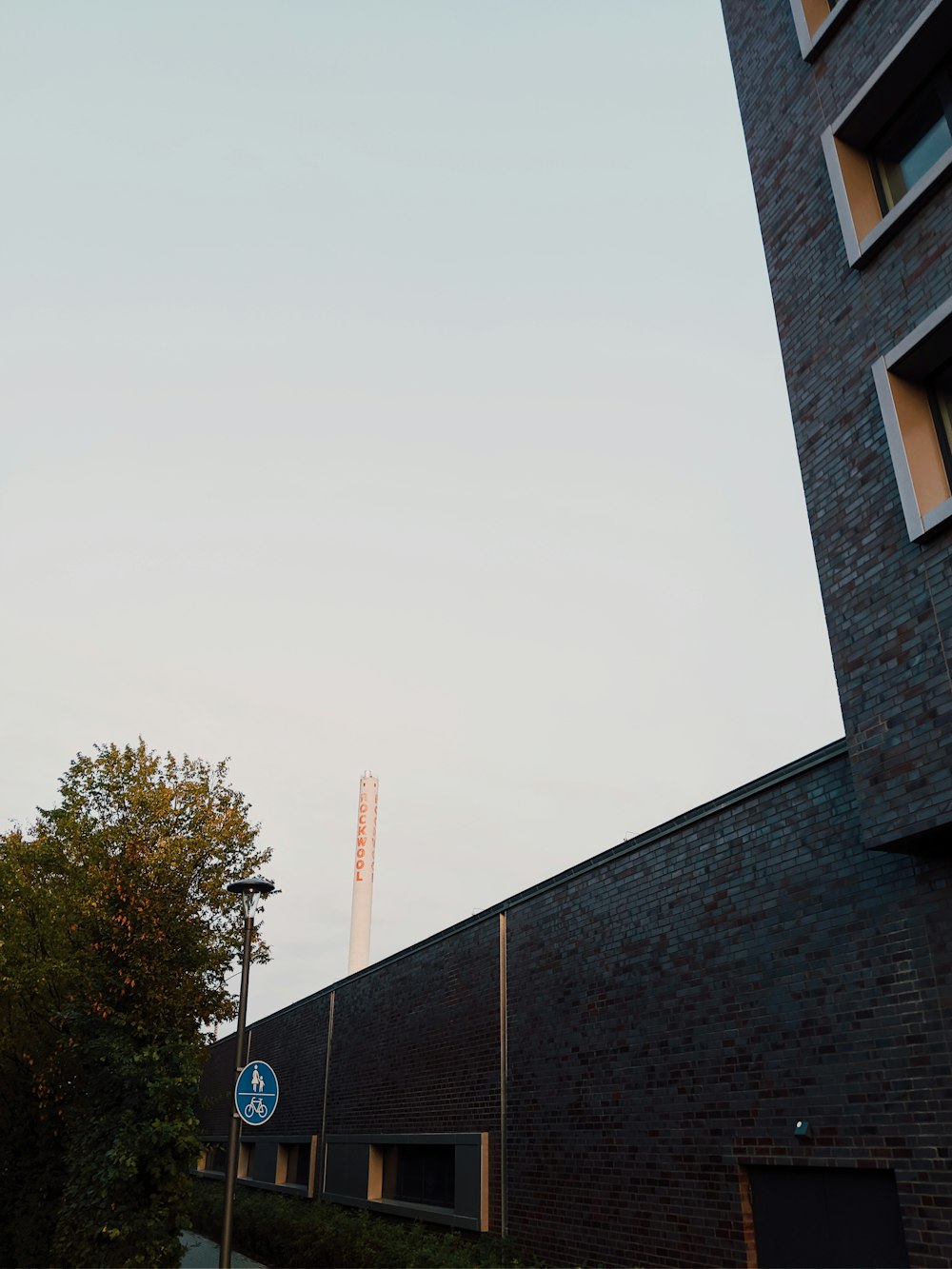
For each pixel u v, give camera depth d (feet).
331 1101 89.30
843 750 36.35
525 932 59.00
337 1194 82.38
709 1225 38.88
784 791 39.19
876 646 32.58
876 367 34.86
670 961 44.50
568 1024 52.19
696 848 44.09
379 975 83.41
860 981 33.96
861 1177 32.89
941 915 31.32
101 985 59.36
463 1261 50.37
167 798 71.46
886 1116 31.86
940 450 34.06
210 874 71.72
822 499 36.58
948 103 36.83
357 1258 60.49
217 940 70.85
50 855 75.72
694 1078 41.45
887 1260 31.24
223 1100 129.70
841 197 38.68
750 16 47.83
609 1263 44.91
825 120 41.22
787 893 38.09
